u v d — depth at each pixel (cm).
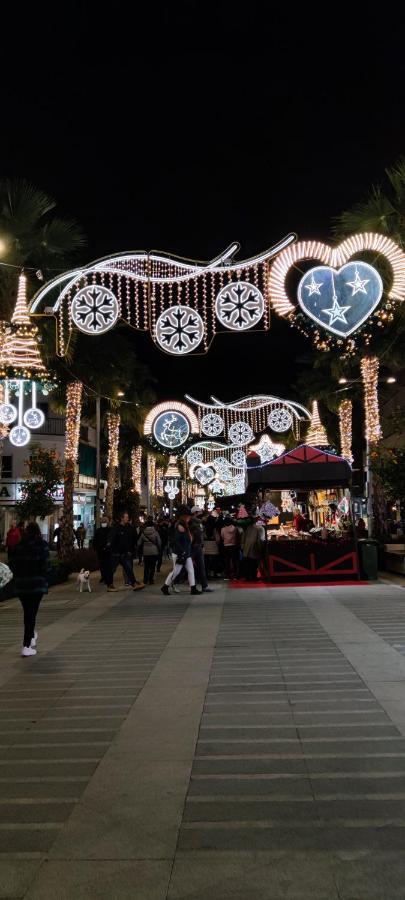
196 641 1020
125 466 6306
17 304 1542
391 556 2250
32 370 1567
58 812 437
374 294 1197
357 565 1941
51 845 392
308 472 2047
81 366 2803
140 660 899
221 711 652
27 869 365
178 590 1838
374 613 1258
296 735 576
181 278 1354
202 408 3522
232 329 1302
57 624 1259
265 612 1327
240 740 568
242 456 4144
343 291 1198
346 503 2280
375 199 1806
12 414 1616
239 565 2139
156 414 2477
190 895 336
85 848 387
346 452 3788
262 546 2022
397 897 331
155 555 2072
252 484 2059
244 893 337
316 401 3756
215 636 1060
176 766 512
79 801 453
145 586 1997
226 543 2158
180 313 1303
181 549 1716
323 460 2048
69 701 706
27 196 1925
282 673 796
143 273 1369
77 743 573
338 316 1198
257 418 3622
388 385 3912
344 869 356
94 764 523
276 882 346
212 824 412
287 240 1298
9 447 4944
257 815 423
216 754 536
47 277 2008
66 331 2184
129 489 4153
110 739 582
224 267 1343
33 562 970
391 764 504
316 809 429
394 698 678
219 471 4500
